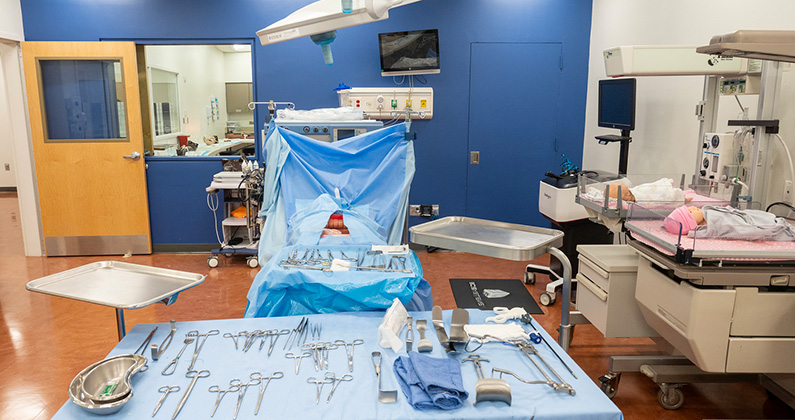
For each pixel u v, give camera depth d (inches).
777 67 100.9
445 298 160.4
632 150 175.3
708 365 80.0
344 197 131.7
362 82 199.9
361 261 97.6
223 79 391.9
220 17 193.9
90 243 201.8
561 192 155.0
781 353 79.5
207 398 60.7
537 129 205.6
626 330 103.2
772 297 77.5
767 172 104.1
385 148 135.7
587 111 203.5
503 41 199.0
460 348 73.0
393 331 73.7
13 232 243.0
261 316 91.4
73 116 195.5
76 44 188.2
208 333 77.1
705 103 123.0
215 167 201.9
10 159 350.3
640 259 94.8
